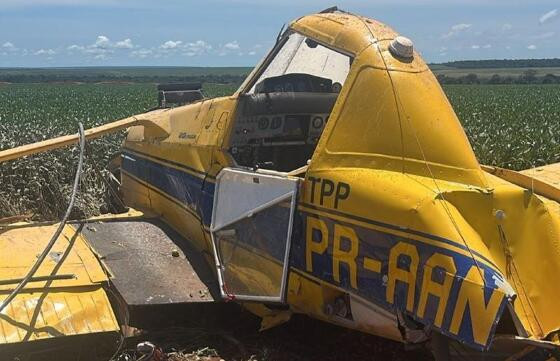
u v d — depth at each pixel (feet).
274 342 16.34
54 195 32.12
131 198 24.67
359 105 13.55
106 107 112.06
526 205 12.17
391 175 12.60
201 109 19.51
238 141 17.89
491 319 10.39
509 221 11.92
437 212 11.49
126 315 15.31
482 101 138.41
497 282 10.61
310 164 13.78
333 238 12.98
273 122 18.39
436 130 13.02
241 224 15.53
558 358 10.89
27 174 33.58
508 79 306.35
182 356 15.38
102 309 14.40
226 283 15.83
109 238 18.70
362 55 13.97
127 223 20.30
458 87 230.68
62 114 92.12
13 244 17.07
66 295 14.56
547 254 11.97
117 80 334.24
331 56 18.35
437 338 11.73
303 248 13.70
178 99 28.25
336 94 19.26
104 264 16.76
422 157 12.75
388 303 11.94
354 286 12.60
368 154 13.08
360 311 12.82
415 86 13.50
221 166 17.12
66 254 16.70
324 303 13.56
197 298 15.64
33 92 182.29
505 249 11.64
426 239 11.41
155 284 16.08
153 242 18.79
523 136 58.80
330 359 15.48
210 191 17.26
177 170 19.60
